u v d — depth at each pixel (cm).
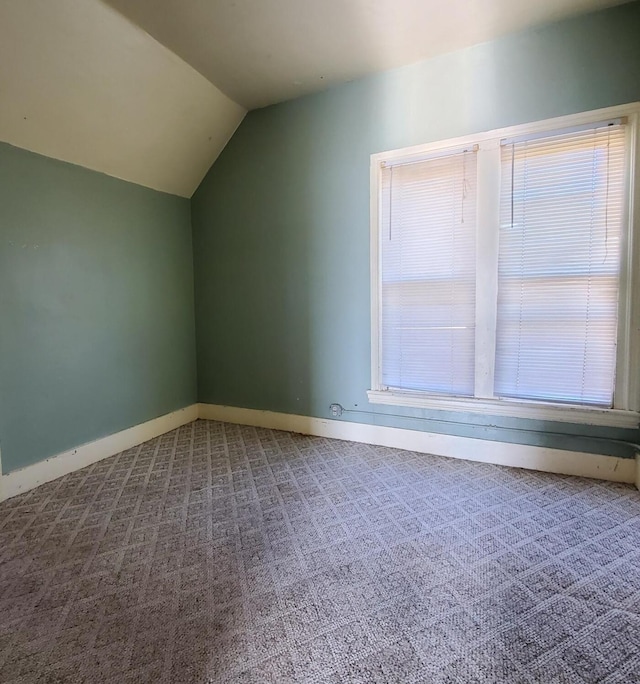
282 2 189
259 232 308
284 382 311
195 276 339
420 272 258
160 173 295
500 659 112
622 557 156
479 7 196
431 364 261
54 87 203
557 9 199
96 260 259
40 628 124
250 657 113
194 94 261
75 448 247
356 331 280
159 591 140
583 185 214
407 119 250
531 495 205
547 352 230
